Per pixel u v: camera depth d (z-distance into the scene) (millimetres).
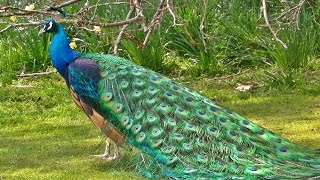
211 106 4895
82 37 7641
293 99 6688
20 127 6180
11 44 7789
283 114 6277
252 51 7711
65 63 5164
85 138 5816
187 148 4668
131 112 4871
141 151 4762
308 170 4445
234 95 6824
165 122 4793
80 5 7719
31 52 7641
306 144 5523
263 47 7750
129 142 4824
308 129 5867
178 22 7711
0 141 5840
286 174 4418
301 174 4410
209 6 8070
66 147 5625
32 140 5836
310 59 7578
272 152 4598
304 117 6172
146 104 4883
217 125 4754
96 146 5613
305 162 4520
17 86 7215
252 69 7535
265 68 7543
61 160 5359
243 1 8328
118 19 7543
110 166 5172
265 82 7102
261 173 4449
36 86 7203
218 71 7484
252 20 7902
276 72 7348
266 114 6293
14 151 5586
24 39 7746
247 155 4582
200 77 7395
